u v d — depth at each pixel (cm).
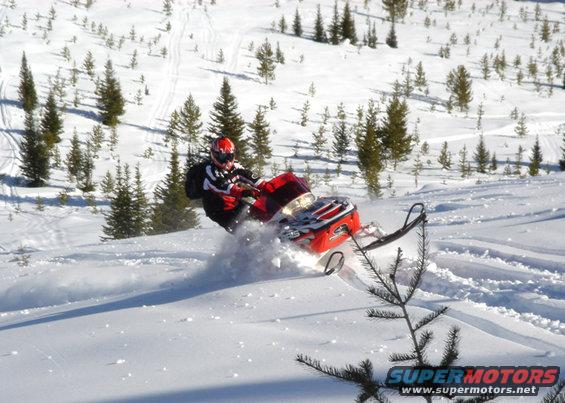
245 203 1148
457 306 792
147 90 8125
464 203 1602
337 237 1089
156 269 1396
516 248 1123
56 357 754
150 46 9431
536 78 9412
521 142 7375
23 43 9050
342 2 12375
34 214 5400
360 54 10056
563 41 10938
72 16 10144
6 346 837
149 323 855
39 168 6234
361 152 5978
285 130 7406
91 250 1789
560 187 1644
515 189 1723
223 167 1152
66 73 8469
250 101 8119
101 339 803
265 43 9312
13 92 8019
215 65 9169
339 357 642
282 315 826
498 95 8962
